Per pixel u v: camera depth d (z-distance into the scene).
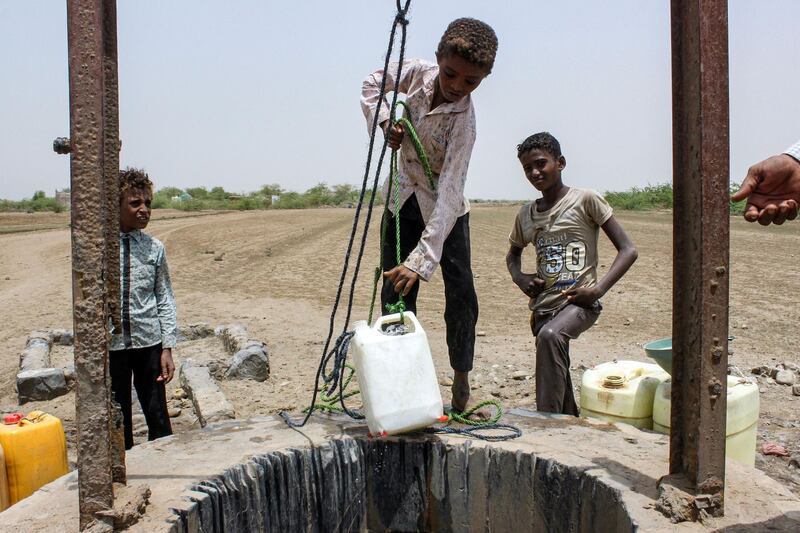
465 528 3.66
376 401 3.30
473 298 4.05
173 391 6.86
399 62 3.43
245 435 3.80
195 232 29.69
